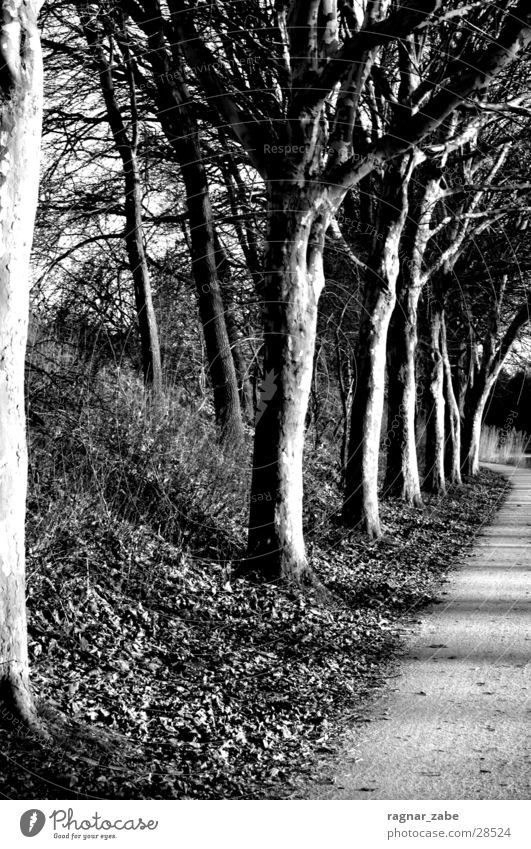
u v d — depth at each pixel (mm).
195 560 9477
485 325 33938
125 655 6645
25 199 4527
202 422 13820
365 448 14273
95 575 7797
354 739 5570
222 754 5207
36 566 7266
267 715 5980
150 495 10102
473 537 16250
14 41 4426
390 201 14391
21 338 4582
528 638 8266
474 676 6996
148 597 8016
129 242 14320
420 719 5949
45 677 5773
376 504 14375
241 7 11586
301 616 8656
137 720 5535
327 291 19859
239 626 8078
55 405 10125
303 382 9719
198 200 15047
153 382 13094
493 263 24141
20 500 4676
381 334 14445
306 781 4887
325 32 9758
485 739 5520
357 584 10656
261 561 9555
